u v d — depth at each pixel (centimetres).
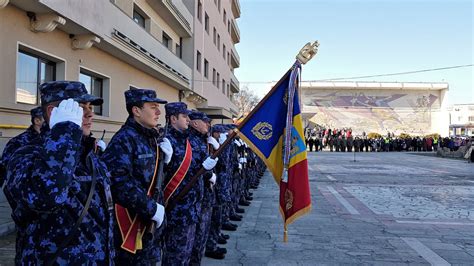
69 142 206
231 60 4331
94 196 236
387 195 1145
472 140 3431
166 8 1697
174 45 2078
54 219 216
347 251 583
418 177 1658
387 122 5419
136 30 1354
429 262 533
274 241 637
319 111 5428
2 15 749
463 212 888
